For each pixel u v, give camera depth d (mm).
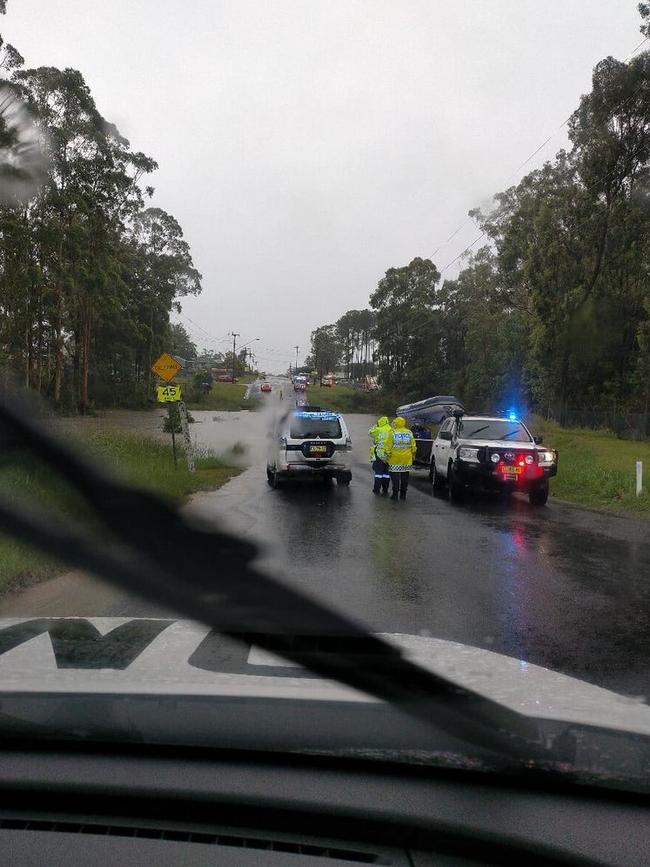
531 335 47000
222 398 84500
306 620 5527
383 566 9352
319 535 11656
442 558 10000
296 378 103000
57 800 2809
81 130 47531
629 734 3459
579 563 9836
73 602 7023
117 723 3363
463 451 16188
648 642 6152
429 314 77000
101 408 67250
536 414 53344
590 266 40906
